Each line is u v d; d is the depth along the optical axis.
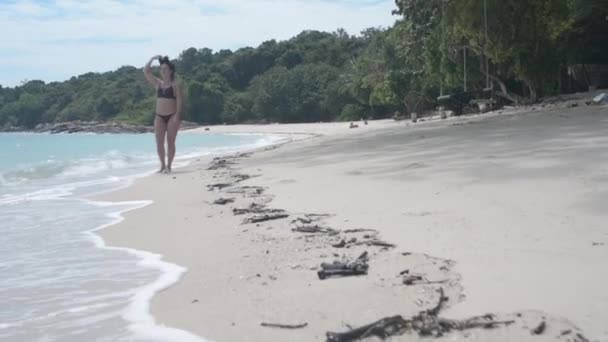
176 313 4.09
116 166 18.98
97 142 46.00
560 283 3.88
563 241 4.86
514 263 4.39
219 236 6.45
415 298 3.85
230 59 124.31
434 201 7.07
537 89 29.27
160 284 4.86
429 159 10.98
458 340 3.22
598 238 4.87
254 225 6.86
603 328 3.19
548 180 7.54
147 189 11.55
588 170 7.93
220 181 11.85
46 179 15.13
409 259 4.77
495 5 25.91
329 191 8.77
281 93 96.12
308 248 5.51
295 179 10.69
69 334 3.82
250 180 11.48
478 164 9.57
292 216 7.17
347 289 4.18
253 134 51.78
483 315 3.47
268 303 4.07
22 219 8.52
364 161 12.20
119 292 4.71
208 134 60.44
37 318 4.16
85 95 118.31
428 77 42.28
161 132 15.15
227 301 4.21
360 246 5.41
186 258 5.66
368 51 71.88
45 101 119.50
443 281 4.14
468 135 14.91
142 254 6.01
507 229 5.41
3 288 4.95
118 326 3.93
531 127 15.12
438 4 36.19
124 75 126.44
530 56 27.38
